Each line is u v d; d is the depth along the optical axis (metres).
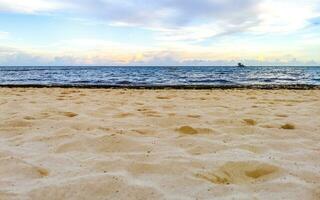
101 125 4.51
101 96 9.05
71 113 5.55
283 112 5.93
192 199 2.13
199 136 3.95
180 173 2.60
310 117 5.35
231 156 3.09
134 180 2.45
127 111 5.86
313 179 2.50
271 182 2.41
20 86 14.56
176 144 3.55
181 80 23.72
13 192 2.23
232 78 27.36
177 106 6.78
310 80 23.80
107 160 2.90
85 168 2.74
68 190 2.26
